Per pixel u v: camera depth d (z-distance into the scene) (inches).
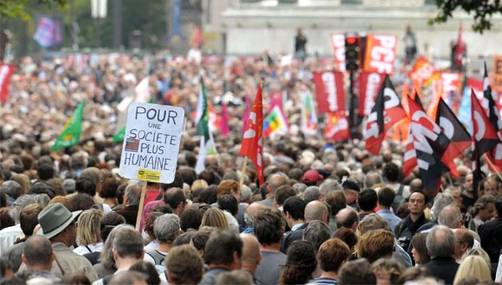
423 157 2541.8
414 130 2541.8
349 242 1736.0
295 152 3405.5
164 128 1871.3
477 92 3698.3
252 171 2859.3
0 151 3565.5
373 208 2140.7
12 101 6437.0
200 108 3225.9
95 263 1740.9
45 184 2218.3
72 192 2490.2
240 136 4143.7
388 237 1598.2
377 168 3048.7
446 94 4397.1
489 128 2596.0
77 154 2928.2
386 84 3016.7
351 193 2336.4
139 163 1868.8
